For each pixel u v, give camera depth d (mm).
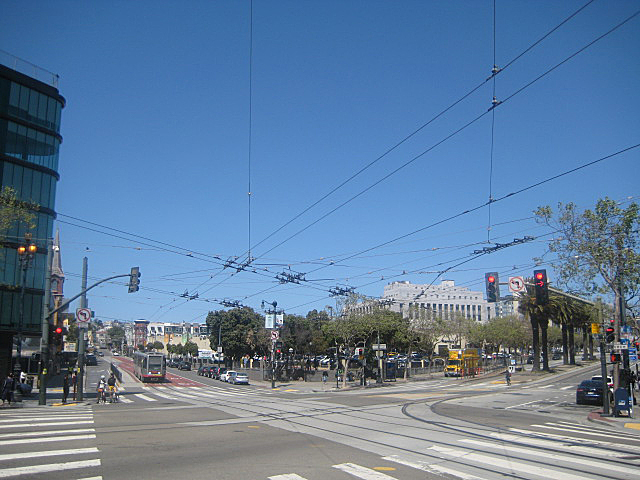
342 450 14406
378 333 59531
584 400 32906
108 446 14422
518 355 109312
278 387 58156
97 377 71000
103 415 24031
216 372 74375
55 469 11258
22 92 41875
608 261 27797
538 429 20109
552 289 27391
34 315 41156
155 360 66188
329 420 22359
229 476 10852
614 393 26516
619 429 21953
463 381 63750
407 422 21656
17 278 40562
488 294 24484
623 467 12578
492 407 30906
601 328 27906
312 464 12312
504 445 15625
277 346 58562
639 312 32375
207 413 25562
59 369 82875
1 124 40344
